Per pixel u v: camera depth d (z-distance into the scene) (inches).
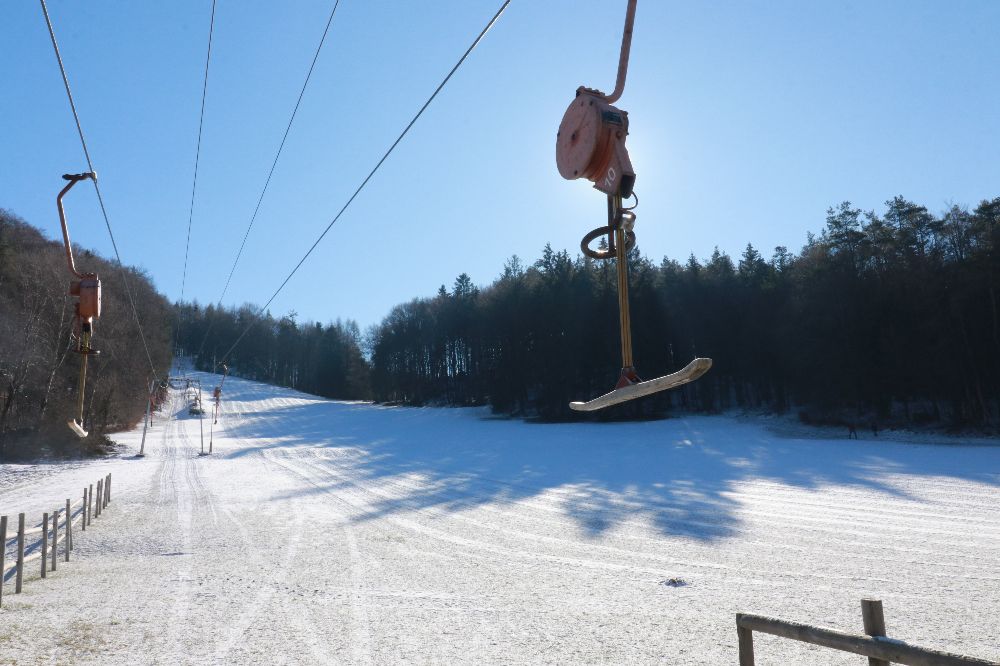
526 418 2691.9
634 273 2630.4
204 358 4936.0
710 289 2701.8
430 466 1437.0
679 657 347.3
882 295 2048.5
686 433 1963.6
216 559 608.4
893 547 605.9
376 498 1017.5
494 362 2984.7
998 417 1860.2
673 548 635.5
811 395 2181.3
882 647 125.3
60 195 171.3
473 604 453.7
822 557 580.4
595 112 81.1
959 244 1958.7
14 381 1844.2
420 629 397.1
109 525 800.3
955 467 1103.6
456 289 3759.8
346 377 4827.8
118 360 2252.7
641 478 1131.9
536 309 2763.3
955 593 459.2
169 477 1337.4
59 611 427.5
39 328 1915.6
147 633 384.8
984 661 107.8
